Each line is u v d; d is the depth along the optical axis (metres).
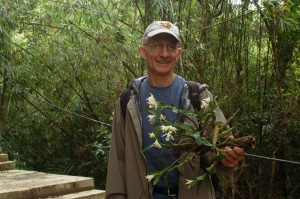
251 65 5.50
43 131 7.23
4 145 6.98
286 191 5.39
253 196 5.34
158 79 1.99
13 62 6.11
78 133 6.83
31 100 7.13
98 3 5.57
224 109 5.16
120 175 2.00
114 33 5.45
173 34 1.94
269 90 5.24
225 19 5.29
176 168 1.92
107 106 6.12
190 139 1.82
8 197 3.72
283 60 5.16
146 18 5.30
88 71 6.02
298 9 4.17
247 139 1.78
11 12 5.82
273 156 4.98
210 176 1.88
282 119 5.01
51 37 6.05
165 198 1.92
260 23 5.24
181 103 1.96
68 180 4.30
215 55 5.31
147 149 1.82
